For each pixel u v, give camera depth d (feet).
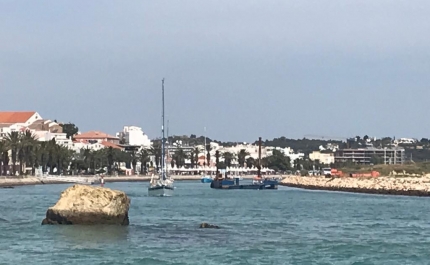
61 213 268.41
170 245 229.45
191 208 424.46
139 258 203.31
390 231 283.59
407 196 616.80
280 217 353.72
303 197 592.60
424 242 246.47
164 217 344.69
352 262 203.21
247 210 410.31
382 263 202.80
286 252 218.59
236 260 202.90
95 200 268.21
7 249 217.15
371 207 445.78
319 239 252.01
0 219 312.50
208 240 243.40
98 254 209.36
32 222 295.07
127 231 262.26
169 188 597.52
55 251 213.66
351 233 274.57
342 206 456.86
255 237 254.88
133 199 537.24
